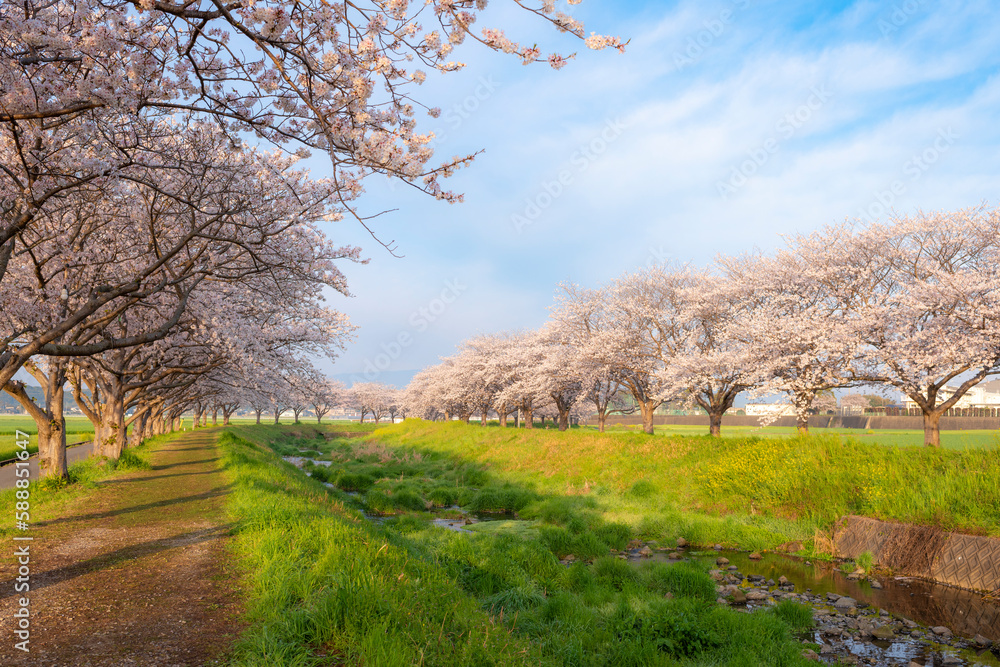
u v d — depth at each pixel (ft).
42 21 18.92
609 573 36.17
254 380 73.67
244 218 39.75
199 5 15.19
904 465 49.16
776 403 83.76
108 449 70.74
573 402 157.07
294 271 40.22
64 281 41.93
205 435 171.01
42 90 19.65
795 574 40.14
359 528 35.12
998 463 43.68
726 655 24.36
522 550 38.68
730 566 41.83
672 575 34.37
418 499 68.33
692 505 58.95
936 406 70.23
